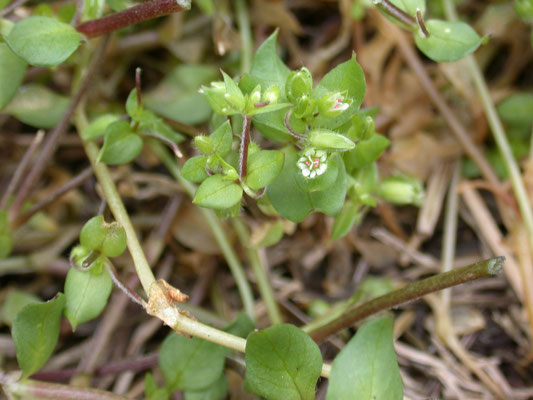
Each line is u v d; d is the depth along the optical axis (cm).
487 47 22
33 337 15
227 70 22
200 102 21
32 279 21
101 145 19
